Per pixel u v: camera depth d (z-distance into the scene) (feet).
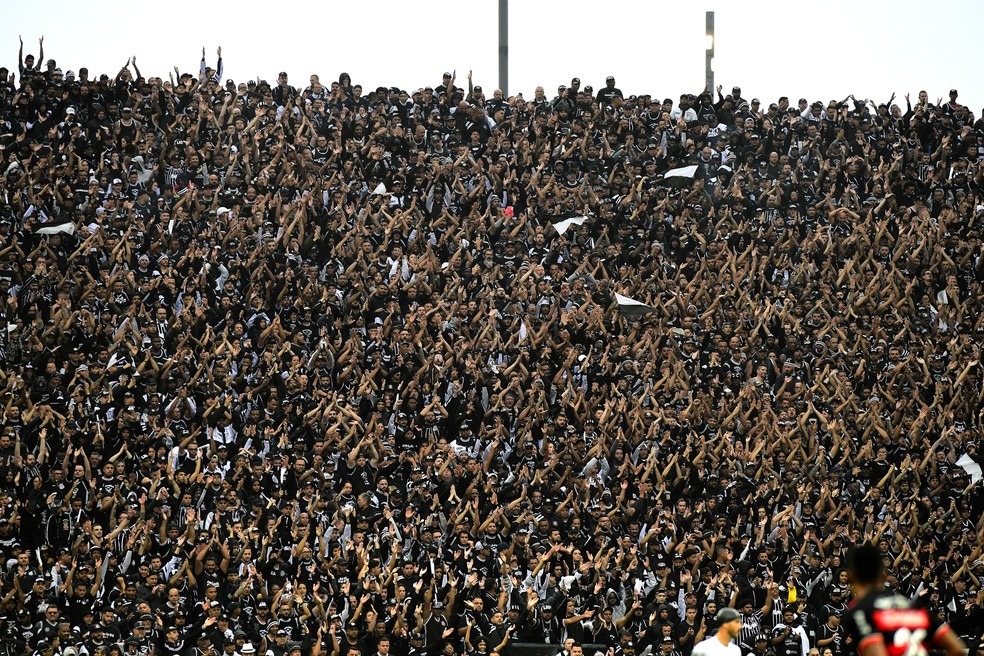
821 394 238.68
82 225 260.42
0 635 179.83
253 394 226.79
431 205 270.87
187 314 239.91
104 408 221.25
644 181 278.26
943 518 216.54
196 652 179.11
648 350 244.83
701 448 220.64
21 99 276.21
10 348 232.73
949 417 238.48
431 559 195.31
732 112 292.40
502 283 258.57
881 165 287.28
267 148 277.23
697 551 199.21
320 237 261.03
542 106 290.56
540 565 196.03
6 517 200.75
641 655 188.75
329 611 188.75
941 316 262.06
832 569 200.95
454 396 230.48
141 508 199.93
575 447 220.84
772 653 190.80
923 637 72.43
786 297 259.80
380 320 244.63
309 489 205.67
